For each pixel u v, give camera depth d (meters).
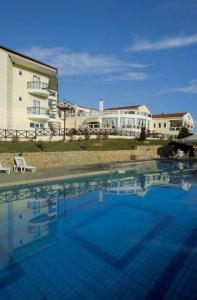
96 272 6.02
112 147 31.77
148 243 7.74
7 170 17.56
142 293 5.24
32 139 28.19
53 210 11.08
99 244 7.62
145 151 35.38
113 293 5.22
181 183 17.44
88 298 5.10
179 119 62.66
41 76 35.41
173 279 5.73
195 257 6.79
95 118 51.16
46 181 15.65
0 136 27.05
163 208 11.59
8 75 29.88
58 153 23.47
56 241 7.82
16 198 12.73
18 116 32.28
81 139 32.28
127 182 17.56
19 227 8.97
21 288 5.39
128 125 49.66
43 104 35.72
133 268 6.20
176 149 37.62
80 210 11.16
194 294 5.21
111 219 10.02
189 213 10.88
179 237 8.21
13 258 6.68
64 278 5.74
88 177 18.44
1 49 28.94
